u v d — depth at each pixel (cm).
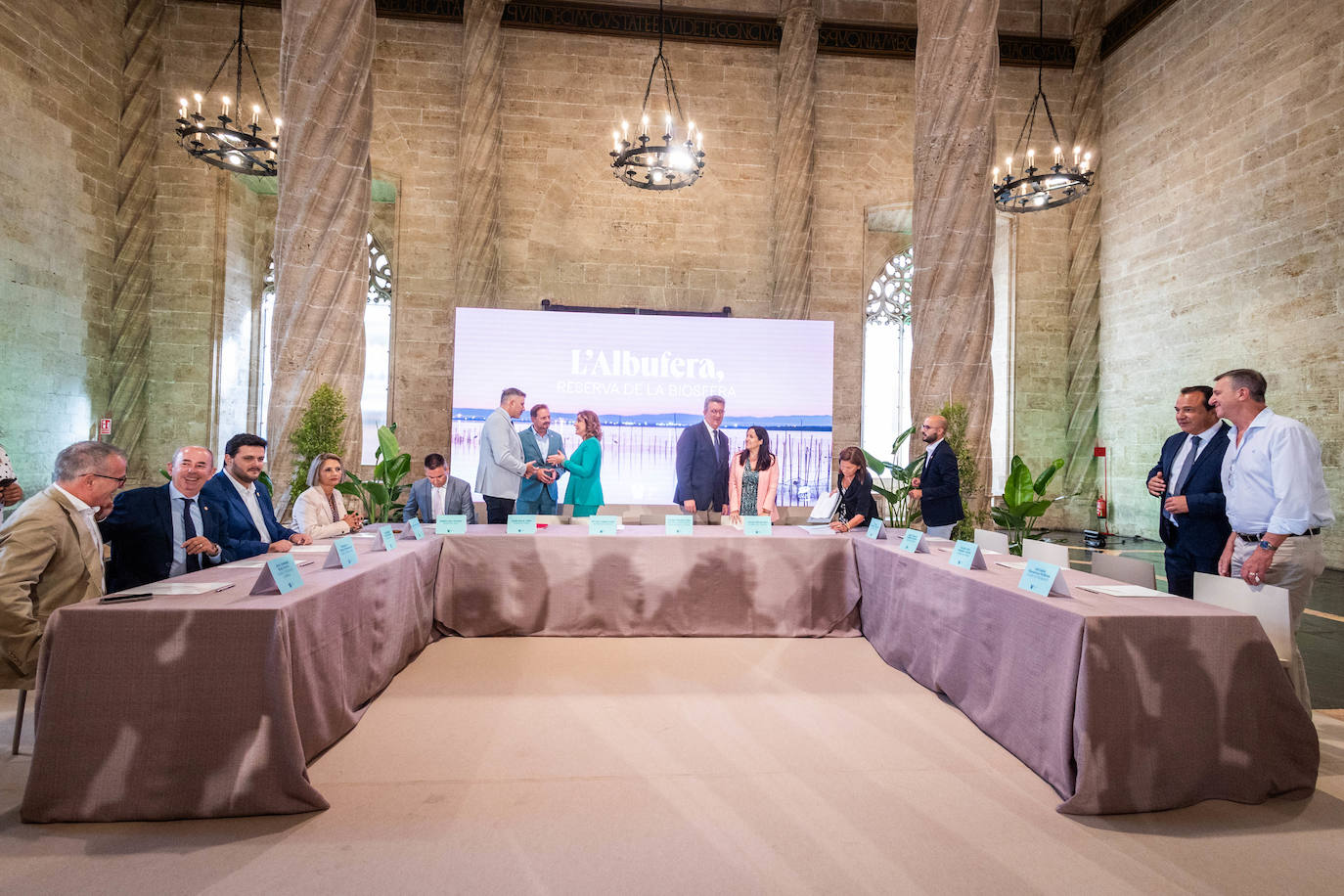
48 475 832
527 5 1018
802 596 400
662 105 1043
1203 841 188
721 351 930
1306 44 751
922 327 626
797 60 1014
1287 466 269
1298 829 195
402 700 288
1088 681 202
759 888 164
